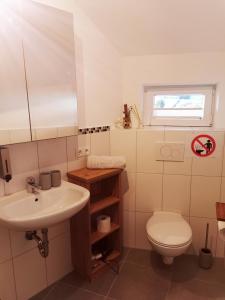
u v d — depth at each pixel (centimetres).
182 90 228
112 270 188
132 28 183
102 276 182
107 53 201
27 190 142
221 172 191
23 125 129
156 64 214
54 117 146
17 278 149
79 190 146
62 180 167
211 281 175
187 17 165
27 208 134
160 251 160
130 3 159
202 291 166
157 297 161
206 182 196
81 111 180
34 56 132
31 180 142
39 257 161
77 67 171
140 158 207
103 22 181
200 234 206
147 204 213
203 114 227
